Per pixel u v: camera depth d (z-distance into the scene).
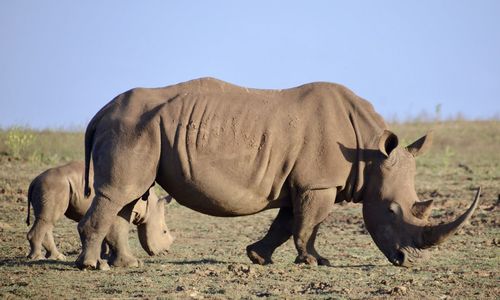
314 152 42.00
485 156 106.25
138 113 41.81
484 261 45.44
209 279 39.50
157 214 50.31
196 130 41.50
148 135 41.31
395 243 41.78
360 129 42.81
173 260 47.66
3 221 62.00
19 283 38.28
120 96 42.91
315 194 42.03
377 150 42.56
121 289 37.00
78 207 51.03
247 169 41.62
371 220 42.59
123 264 43.00
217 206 42.25
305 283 38.56
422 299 34.94
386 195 42.19
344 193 43.12
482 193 76.00
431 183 82.38
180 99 42.12
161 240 50.50
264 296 35.56
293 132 41.97
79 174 50.81
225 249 52.94
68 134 110.12
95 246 41.72
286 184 42.44
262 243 44.50
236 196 41.91
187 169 41.31
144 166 41.25
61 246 53.66
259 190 41.97
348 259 47.31
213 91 42.69
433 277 40.22
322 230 60.53
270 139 41.75
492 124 136.88
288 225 44.12
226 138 41.56
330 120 42.41
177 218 67.00
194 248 53.44
